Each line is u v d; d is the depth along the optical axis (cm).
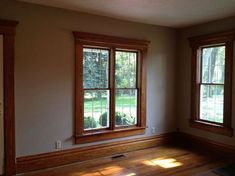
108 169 346
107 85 412
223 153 409
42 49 340
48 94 348
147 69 452
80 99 376
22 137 329
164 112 482
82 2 323
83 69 383
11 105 318
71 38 364
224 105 405
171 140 493
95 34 381
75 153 372
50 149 353
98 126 406
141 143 448
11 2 315
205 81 446
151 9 352
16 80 321
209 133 436
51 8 344
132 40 423
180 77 493
